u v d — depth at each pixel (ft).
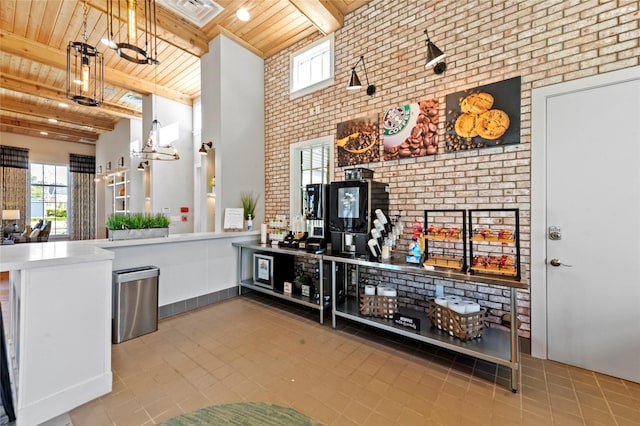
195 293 12.26
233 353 8.31
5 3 11.11
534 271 8.04
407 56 10.53
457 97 9.33
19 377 5.43
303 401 6.20
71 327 6.06
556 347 7.77
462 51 9.29
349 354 8.28
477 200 9.01
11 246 7.70
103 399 6.25
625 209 6.88
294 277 13.21
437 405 6.07
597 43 7.18
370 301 9.44
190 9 12.28
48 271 5.81
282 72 15.06
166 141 19.90
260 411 5.24
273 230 14.57
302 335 9.56
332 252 10.44
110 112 22.81
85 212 34.22
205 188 14.82
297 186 14.66
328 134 13.00
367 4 11.65
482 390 6.59
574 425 5.45
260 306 12.46
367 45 11.65
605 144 7.10
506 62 8.49
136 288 9.32
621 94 6.91
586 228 7.36
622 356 6.93
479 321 7.88
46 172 32.58
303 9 11.32
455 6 9.44
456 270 7.52
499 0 8.62
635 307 6.78
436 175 9.85
